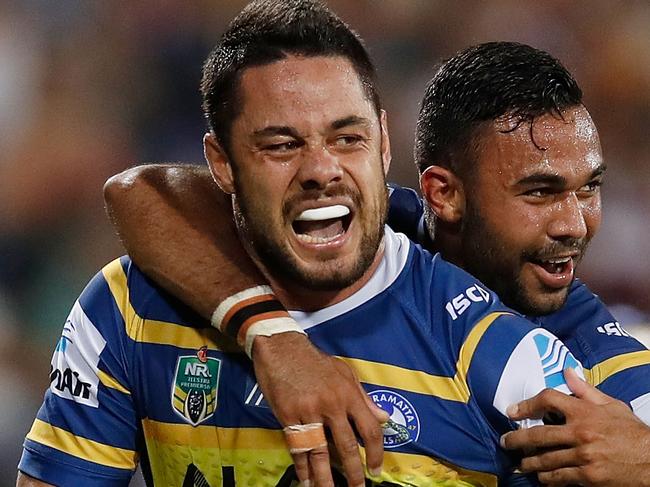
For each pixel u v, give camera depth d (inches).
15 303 861.8
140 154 953.5
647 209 938.1
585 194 319.3
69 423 303.9
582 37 1042.1
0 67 956.0
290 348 263.7
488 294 289.6
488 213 319.3
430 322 280.8
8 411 773.3
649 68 1029.8
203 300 281.6
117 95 964.6
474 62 323.3
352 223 273.0
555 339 281.7
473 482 273.4
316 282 273.3
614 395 321.1
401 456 271.6
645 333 466.6
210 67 286.4
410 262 292.4
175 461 293.0
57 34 978.1
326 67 269.1
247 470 282.4
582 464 257.6
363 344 279.1
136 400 299.7
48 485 304.0
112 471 303.4
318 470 252.1
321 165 264.5
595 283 888.9
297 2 276.7
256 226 278.1
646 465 255.6
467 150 320.8
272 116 267.1
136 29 982.4
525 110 310.8
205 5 990.4
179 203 311.3
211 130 289.4
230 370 285.1
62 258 887.1
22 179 914.1
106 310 303.6
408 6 1034.1
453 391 271.6
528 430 263.4
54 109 953.5
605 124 1015.6
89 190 918.4
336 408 251.9
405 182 965.2
